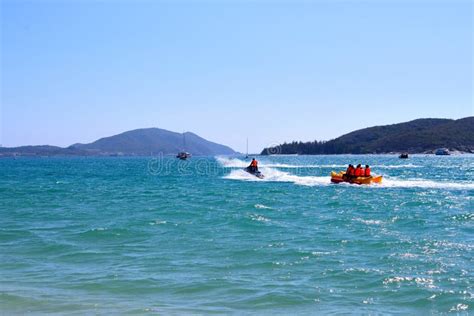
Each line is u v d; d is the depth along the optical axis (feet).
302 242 52.44
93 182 165.58
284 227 62.49
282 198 101.76
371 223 66.03
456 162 400.47
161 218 70.59
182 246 50.67
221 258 45.44
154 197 106.22
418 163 375.45
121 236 56.29
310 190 121.60
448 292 35.47
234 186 137.59
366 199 99.45
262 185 139.95
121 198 104.22
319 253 47.16
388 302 33.63
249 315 31.24
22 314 31.37
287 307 32.71
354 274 40.01
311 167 293.43
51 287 36.88
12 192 120.57
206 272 40.78
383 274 39.99
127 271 41.16
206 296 34.88
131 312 31.68
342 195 108.27
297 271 41.01
